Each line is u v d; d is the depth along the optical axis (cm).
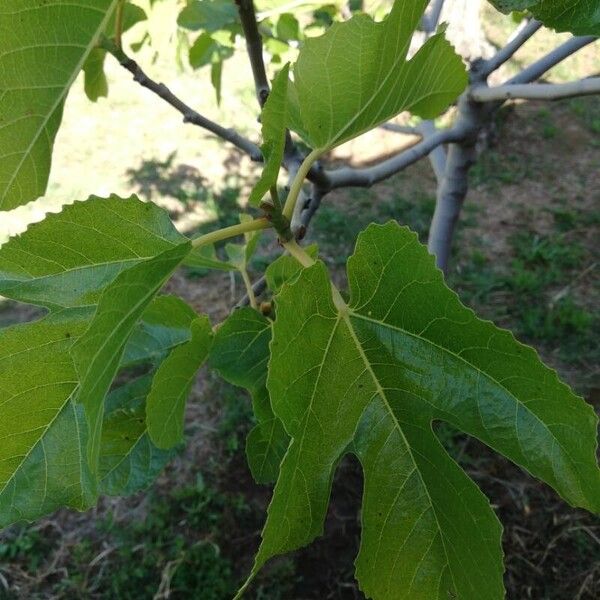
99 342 21
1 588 98
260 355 32
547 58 59
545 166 188
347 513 105
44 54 28
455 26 61
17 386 28
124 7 41
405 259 25
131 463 35
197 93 223
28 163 31
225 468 112
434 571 26
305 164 32
